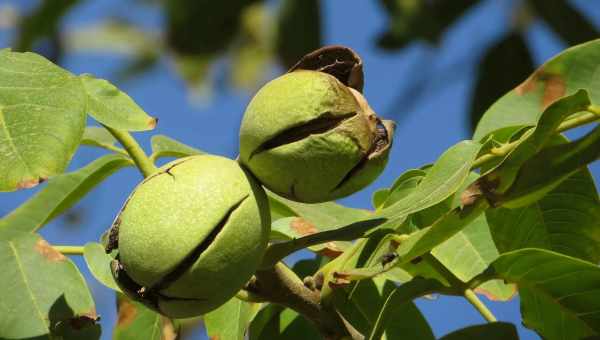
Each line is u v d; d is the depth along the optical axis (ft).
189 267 3.00
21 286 3.15
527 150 3.06
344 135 3.05
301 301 3.15
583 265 3.07
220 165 3.05
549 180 3.06
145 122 3.15
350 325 3.19
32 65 3.09
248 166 3.07
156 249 2.99
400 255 3.07
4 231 3.20
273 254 3.10
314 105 3.05
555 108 3.05
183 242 2.99
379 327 3.10
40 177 3.01
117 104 3.15
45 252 3.18
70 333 3.17
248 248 3.03
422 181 3.13
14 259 3.17
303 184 3.07
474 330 3.09
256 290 3.14
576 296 3.12
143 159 3.16
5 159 3.02
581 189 3.24
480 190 3.06
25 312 3.13
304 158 3.05
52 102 3.06
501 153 3.14
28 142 3.03
